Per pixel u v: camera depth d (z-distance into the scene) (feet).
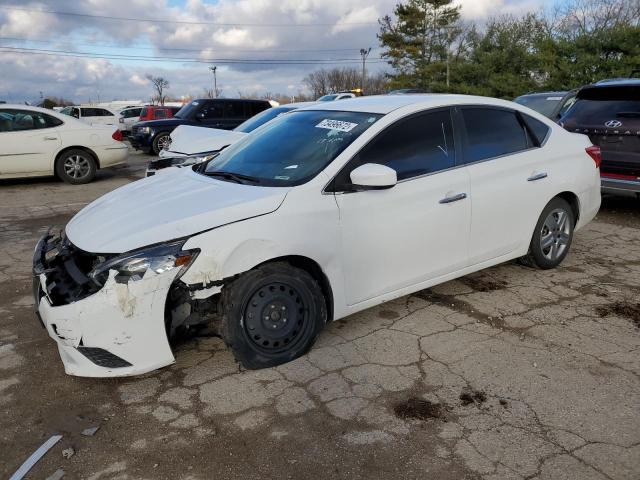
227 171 12.39
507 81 99.19
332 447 8.34
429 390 9.78
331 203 10.70
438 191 12.19
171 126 51.31
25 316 13.48
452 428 8.71
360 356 11.03
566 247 15.87
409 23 136.15
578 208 15.81
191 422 9.04
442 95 13.66
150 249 9.21
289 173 11.28
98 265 9.32
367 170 10.41
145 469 7.98
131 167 44.91
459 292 14.28
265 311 10.26
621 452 8.05
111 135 36.11
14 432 8.90
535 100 33.96
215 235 9.55
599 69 81.46
